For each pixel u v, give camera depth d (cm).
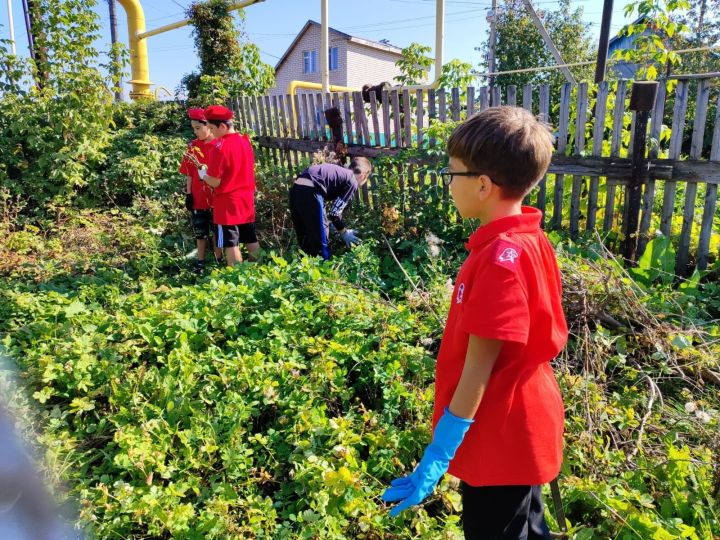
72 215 675
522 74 2012
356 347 327
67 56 746
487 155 150
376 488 247
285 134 851
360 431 274
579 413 284
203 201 573
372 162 673
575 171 492
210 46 1041
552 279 166
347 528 228
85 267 514
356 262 441
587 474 250
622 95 461
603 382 316
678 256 464
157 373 304
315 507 226
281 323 351
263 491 257
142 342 346
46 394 287
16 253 538
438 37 775
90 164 775
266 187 677
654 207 545
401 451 265
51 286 464
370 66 3562
